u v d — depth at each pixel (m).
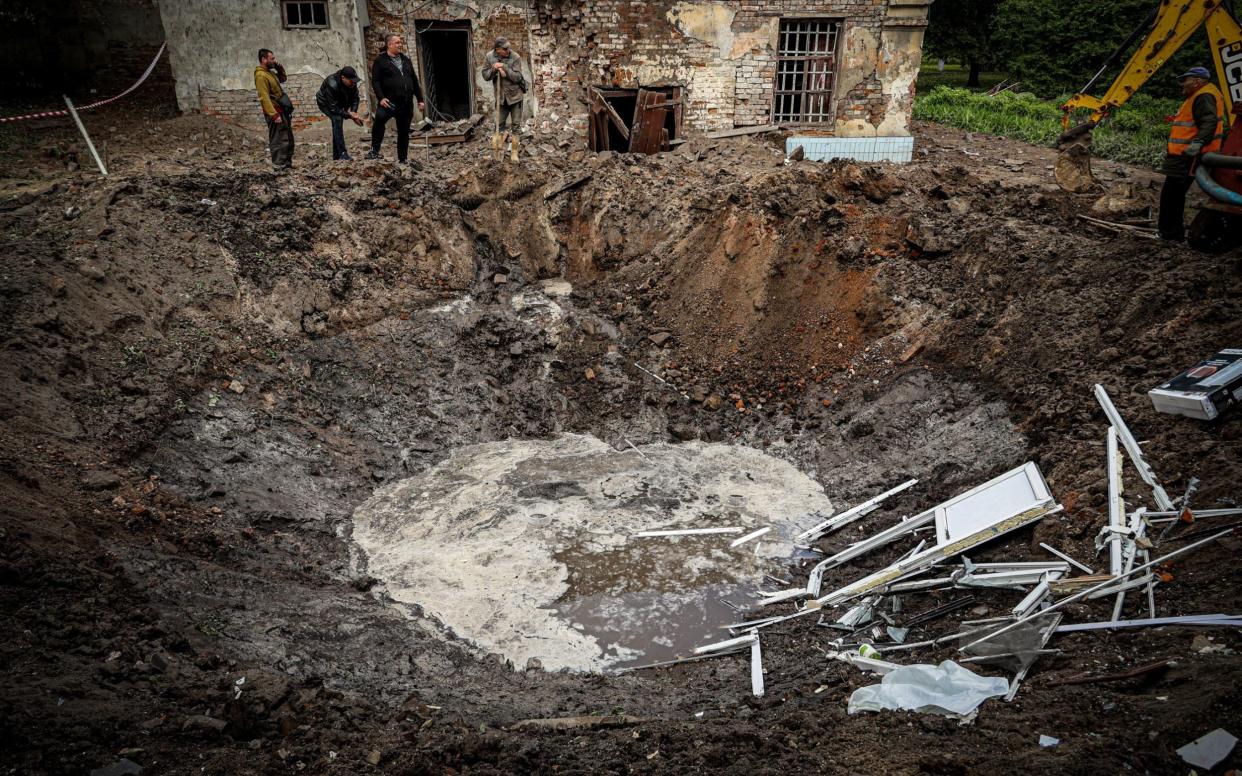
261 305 9.59
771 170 12.53
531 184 12.27
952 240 10.20
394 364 10.09
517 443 9.86
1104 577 5.46
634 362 10.80
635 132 14.76
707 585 7.43
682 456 9.55
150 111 15.65
